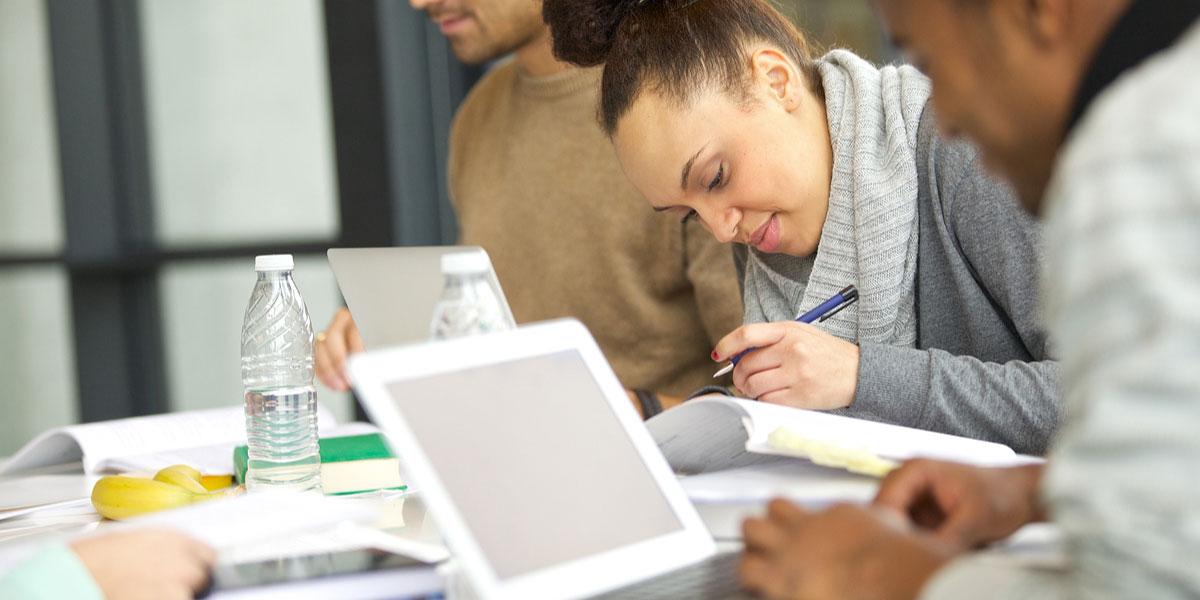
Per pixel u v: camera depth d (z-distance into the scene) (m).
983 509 0.89
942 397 1.40
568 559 0.89
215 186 3.65
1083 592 0.64
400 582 0.92
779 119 1.55
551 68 2.24
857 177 1.57
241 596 0.89
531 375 0.98
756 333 1.40
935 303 1.59
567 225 2.23
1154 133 0.61
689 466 1.22
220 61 3.59
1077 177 0.64
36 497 1.47
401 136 3.15
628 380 2.20
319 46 3.42
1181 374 0.59
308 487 1.38
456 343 0.95
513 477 0.91
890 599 0.73
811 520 0.79
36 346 4.00
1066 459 0.64
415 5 2.24
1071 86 0.72
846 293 1.58
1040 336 1.47
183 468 1.43
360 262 1.37
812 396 1.41
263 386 1.49
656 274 2.16
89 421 3.89
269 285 1.53
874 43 2.77
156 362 3.85
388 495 1.37
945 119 0.79
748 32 1.56
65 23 3.78
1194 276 0.60
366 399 0.87
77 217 3.81
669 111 1.50
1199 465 0.59
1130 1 0.69
